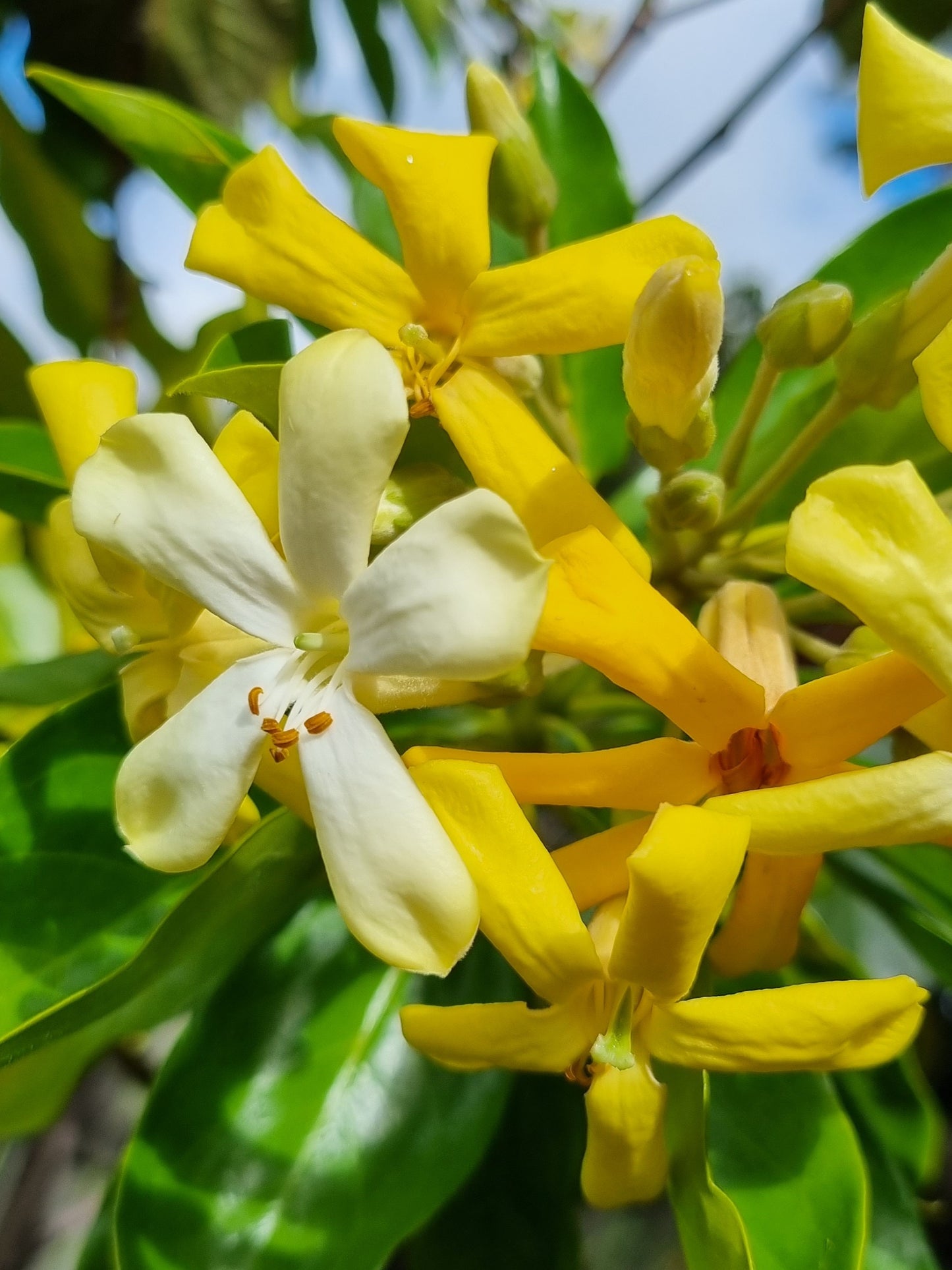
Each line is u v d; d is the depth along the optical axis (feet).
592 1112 0.24
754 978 0.36
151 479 0.24
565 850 0.25
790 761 0.25
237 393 0.28
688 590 0.35
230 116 0.55
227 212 0.28
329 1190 0.31
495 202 0.35
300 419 0.23
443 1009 0.24
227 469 0.25
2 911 0.31
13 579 0.55
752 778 0.25
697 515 0.30
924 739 0.24
